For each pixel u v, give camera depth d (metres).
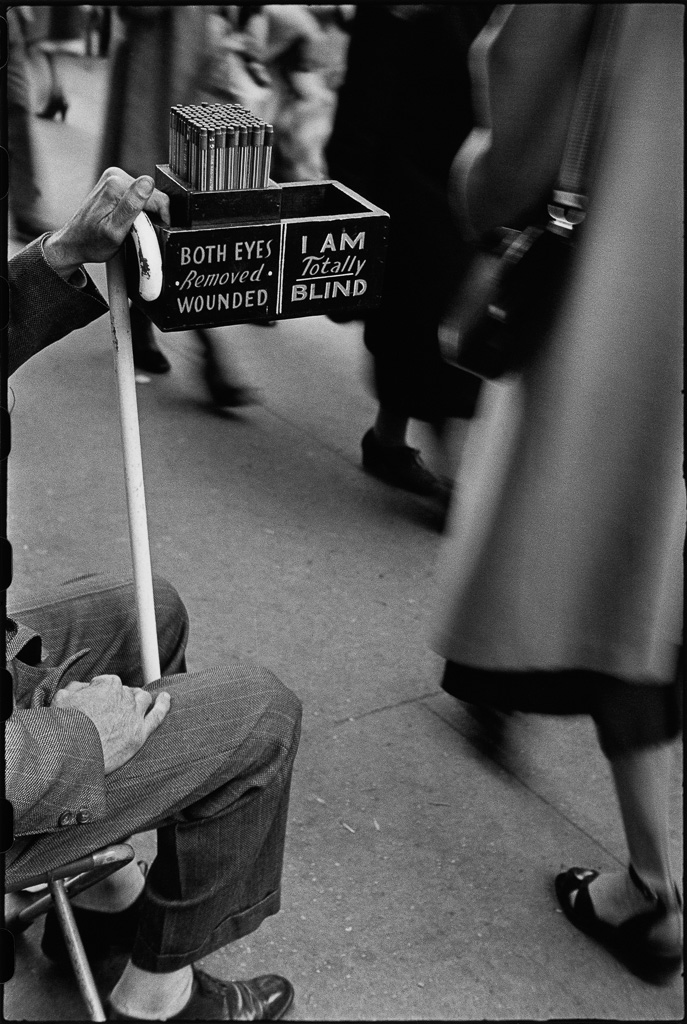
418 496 3.32
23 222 4.36
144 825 1.48
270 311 1.52
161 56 3.29
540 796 2.37
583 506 1.89
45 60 5.27
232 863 1.56
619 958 2.04
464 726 2.52
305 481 3.32
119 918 1.90
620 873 2.04
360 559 3.02
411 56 2.75
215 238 1.44
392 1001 1.92
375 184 2.93
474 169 1.75
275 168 3.81
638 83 1.64
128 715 1.46
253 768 1.55
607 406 1.81
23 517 2.99
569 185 1.72
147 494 3.16
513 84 1.67
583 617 1.98
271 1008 1.85
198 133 1.40
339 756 2.41
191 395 3.69
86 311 1.53
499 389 2.09
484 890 2.14
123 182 1.41
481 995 1.95
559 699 2.09
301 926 2.04
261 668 1.63
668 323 1.75
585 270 1.75
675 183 1.68
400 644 2.74
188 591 2.82
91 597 1.75
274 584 2.88
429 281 2.95
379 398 3.24
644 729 1.94
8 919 1.64
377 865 2.17
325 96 3.66
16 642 1.52
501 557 1.99
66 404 3.52
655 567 1.89
